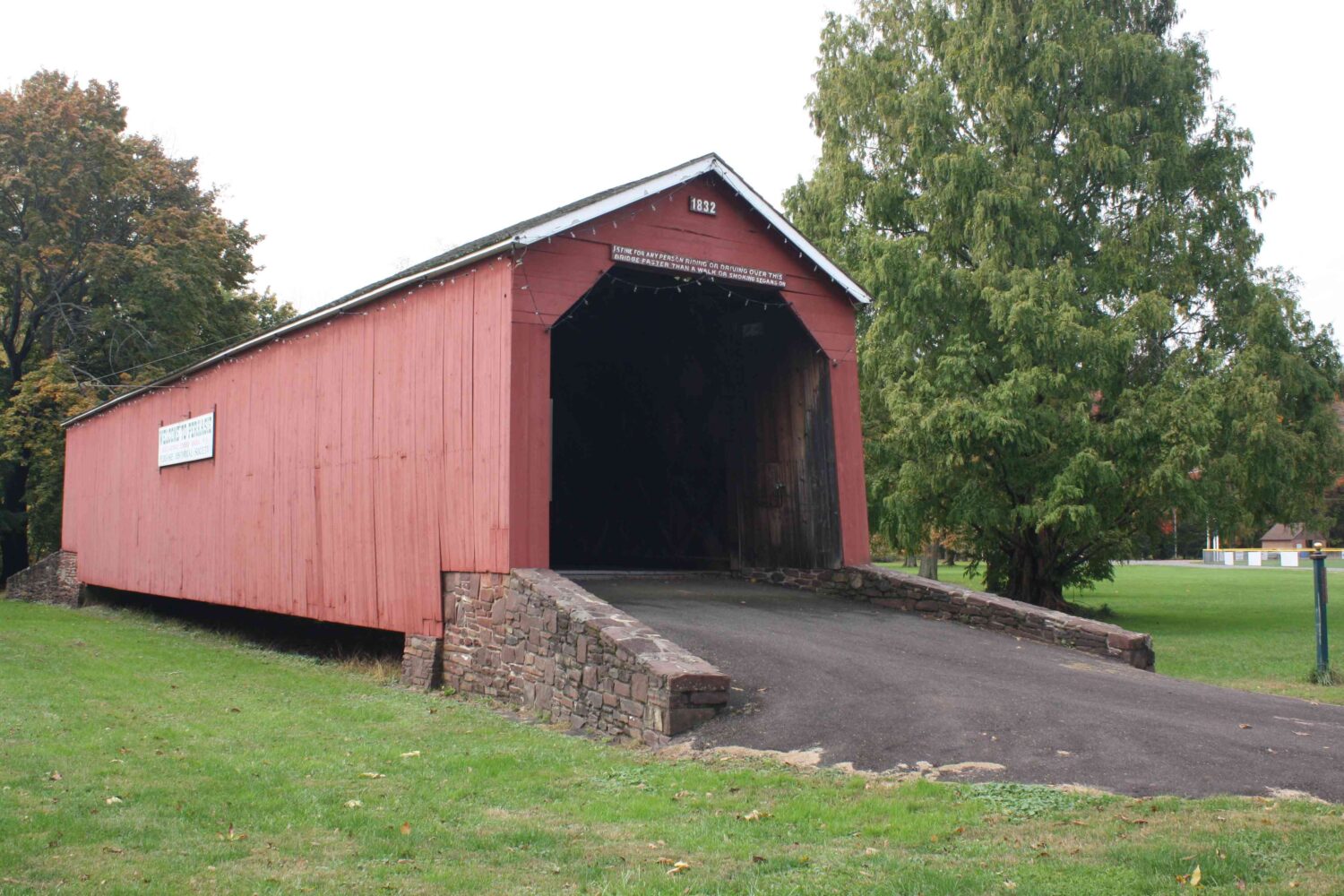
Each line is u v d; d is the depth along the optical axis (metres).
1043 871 4.73
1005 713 7.83
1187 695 8.73
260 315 38.00
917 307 19.66
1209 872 4.64
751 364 15.22
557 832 5.67
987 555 22.33
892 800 6.05
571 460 19.06
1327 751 6.83
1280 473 18.66
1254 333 19.17
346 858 5.24
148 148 32.25
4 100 28.55
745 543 15.08
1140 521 20.12
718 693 8.27
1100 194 20.88
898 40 22.48
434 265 12.49
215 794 6.59
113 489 23.02
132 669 13.27
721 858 5.14
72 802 6.29
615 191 11.68
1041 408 18.58
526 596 10.33
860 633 11.16
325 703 10.65
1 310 32.88
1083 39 19.94
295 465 15.10
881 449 20.31
